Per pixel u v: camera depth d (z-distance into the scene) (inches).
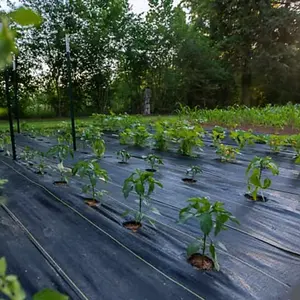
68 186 110.0
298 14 520.7
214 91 574.9
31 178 119.4
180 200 100.0
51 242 69.1
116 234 73.3
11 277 12.5
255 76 568.7
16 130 296.8
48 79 447.5
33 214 84.7
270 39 540.4
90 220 81.0
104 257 63.3
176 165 148.8
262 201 100.3
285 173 135.9
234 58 578.6
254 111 299.6
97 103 499.5
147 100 529.7
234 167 145.9
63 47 426.6
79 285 54.5
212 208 60.9
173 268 59.8
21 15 11.4
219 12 565.0
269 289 55.0
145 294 52.4
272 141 180.1
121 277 56.8
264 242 72.4
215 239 72.6
